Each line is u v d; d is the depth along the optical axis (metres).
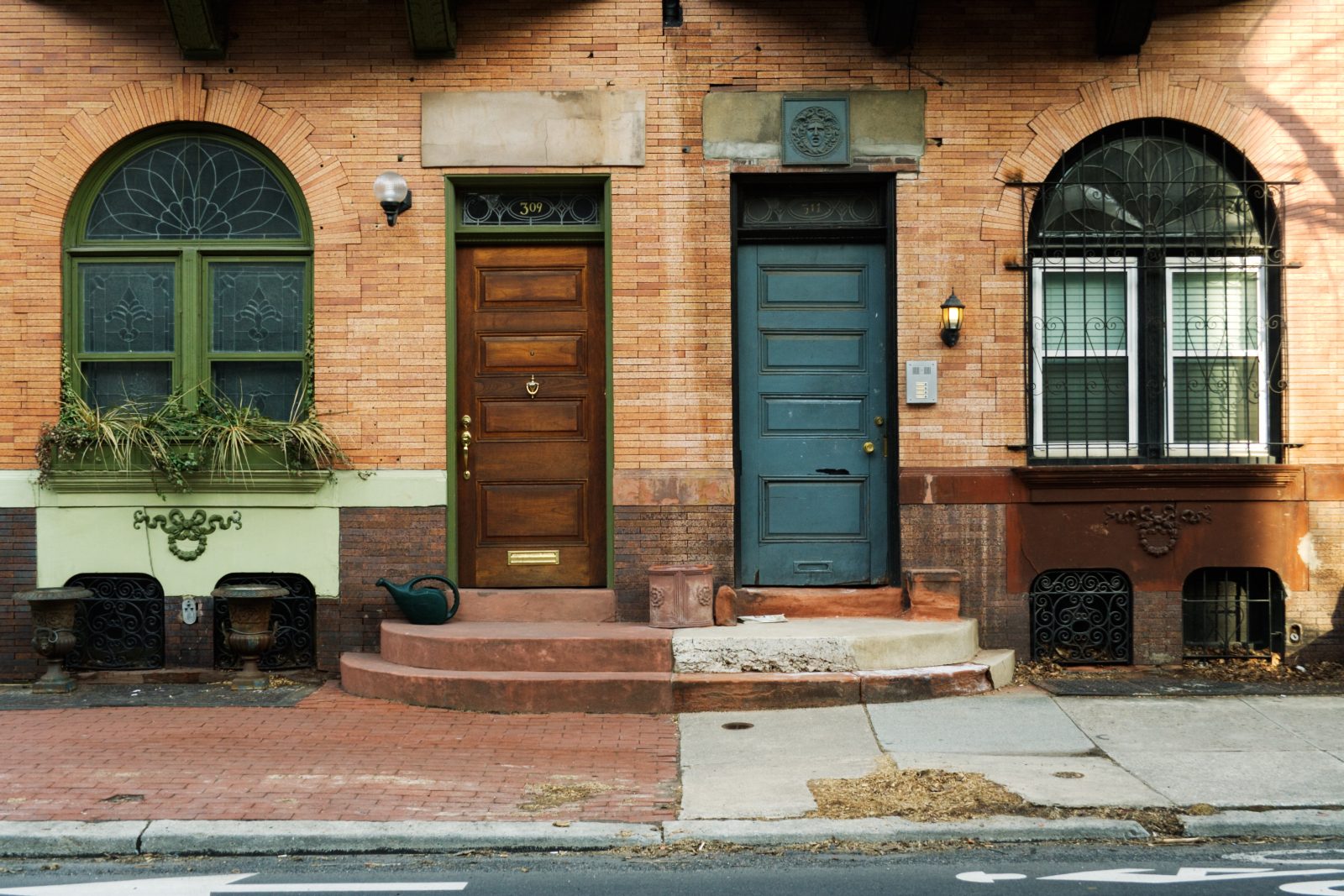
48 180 9.52
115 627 9.60
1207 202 9.69
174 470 9.27
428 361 9.50
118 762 7.16
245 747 7.51
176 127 9.66
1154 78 9.53
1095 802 6.30
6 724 8.10
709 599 9.05
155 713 8.41
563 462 9.74
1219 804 6.27
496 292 9.74
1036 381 9.66
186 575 9.48
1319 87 9.55
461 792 6.62
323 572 9.48
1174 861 5.69
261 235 9.73
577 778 6.89
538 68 9.55
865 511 9.75
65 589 9.02
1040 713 8.12
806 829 6.00
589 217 9.77
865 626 9.01
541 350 9.73
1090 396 9.72
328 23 9.55
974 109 9.55
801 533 9.77
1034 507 9.48
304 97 9.55
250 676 9.19
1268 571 9.61
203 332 9.71
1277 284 9.61
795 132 9.53
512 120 9.52
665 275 9.52
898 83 9.55
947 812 6.20
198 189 9.72
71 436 9.30
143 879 5.55
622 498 9.47
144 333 9.73
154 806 6.34
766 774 6.90
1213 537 9.46
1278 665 9.46
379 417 9.49
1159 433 9.66
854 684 8.43
